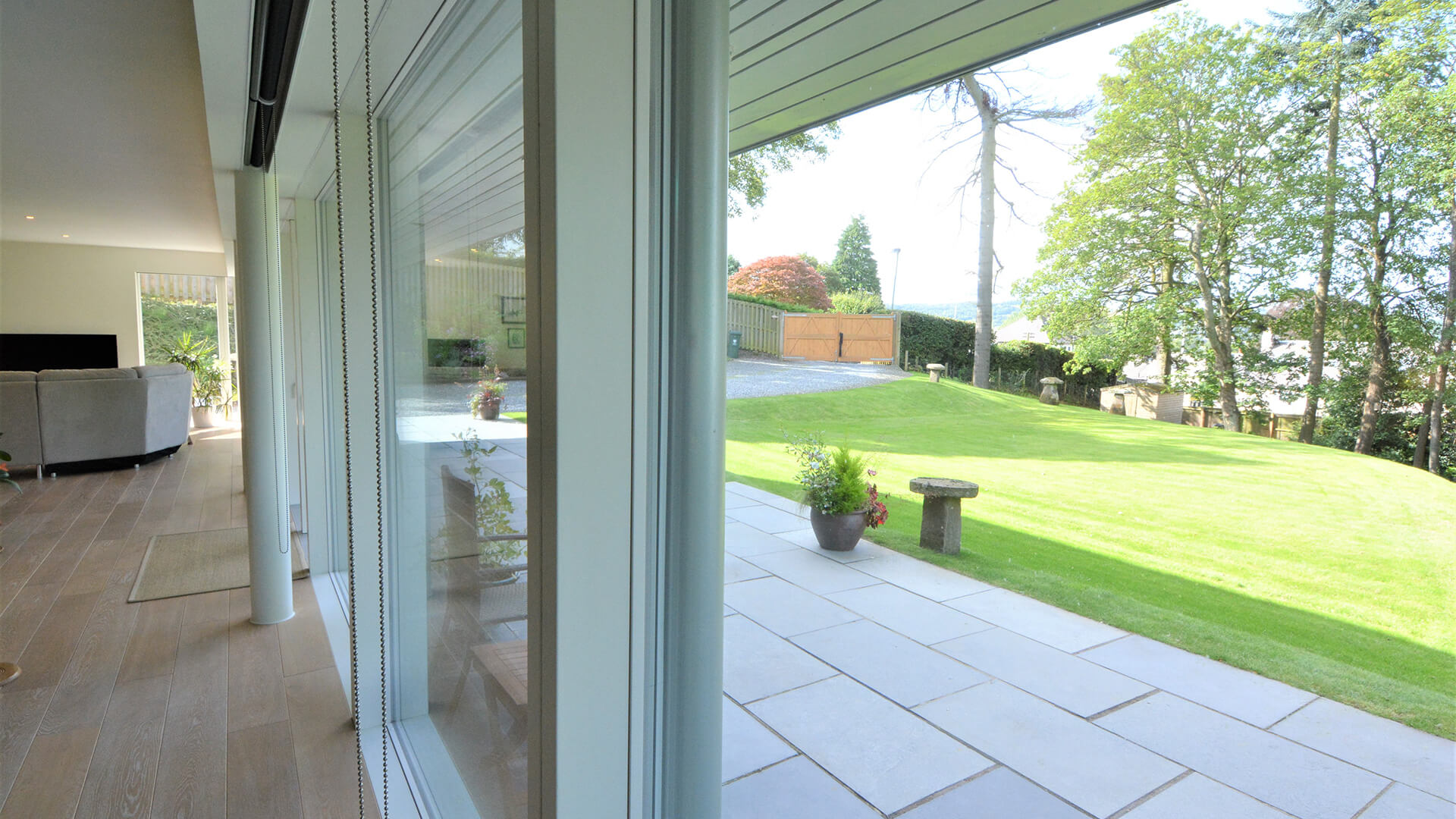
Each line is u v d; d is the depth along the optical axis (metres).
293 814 1.63
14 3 2.43
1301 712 2.16
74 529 4.13
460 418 1.32
